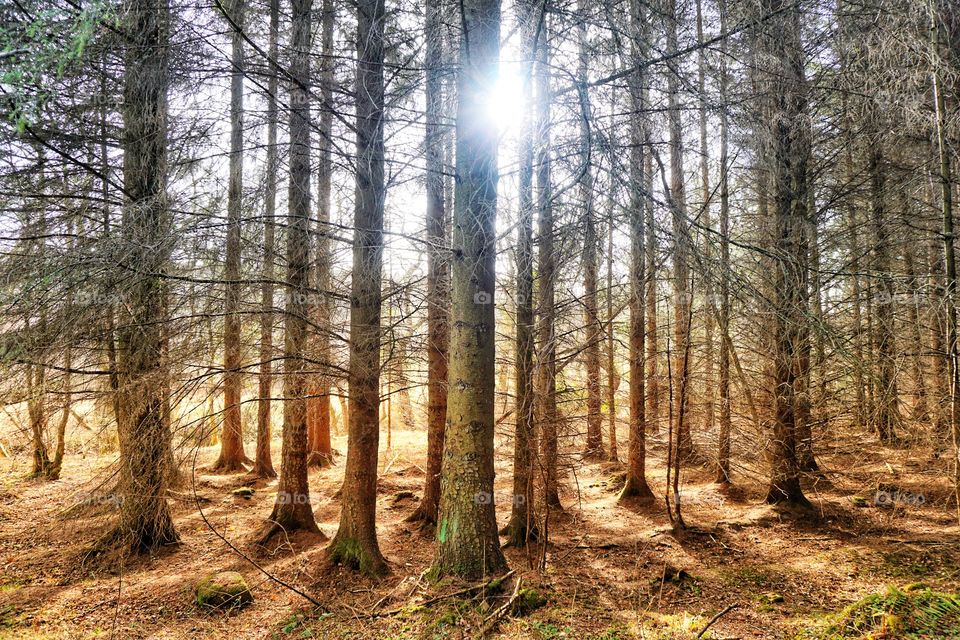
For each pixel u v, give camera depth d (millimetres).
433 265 8320
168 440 5996
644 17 4461
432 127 6738
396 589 5812
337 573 6270
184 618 5453
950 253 5492
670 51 4645
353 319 6508
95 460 12273
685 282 5480
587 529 8422
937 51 5477
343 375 6695
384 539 7941
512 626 4863
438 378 8648
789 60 6090
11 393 5746
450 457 5559
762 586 5965
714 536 7824
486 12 5297
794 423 8867
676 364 10383
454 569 5422
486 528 5461
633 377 10023
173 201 5848
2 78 2941
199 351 5949
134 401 5961
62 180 6898
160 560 6930
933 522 7508
